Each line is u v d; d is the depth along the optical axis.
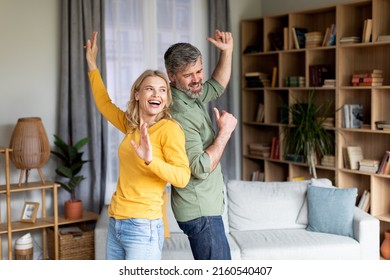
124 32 6.35
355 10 6.06
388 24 5.75
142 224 2.53
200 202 2.73
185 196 2.73
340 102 6.03
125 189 2.57
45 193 5.98
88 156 6.03
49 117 5.94
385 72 5.84
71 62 5.86
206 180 2.76
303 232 5.10
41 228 5.94
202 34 7.00
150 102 2.50
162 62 6.67
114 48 6.26
